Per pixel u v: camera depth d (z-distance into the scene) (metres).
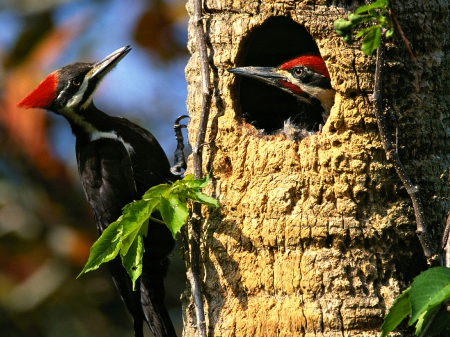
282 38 11.94
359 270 9.70
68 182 18.30
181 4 17.91
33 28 17.94
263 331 9.94
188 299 10.90
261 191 10.07
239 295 10.17
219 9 10.47
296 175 9.94
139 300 13.27
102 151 13.76
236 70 10.27
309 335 9.70
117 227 9.57
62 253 17.98
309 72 11.54
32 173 18.20
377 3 8.32
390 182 9.78
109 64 13.94
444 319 8.80
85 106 13.86
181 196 9.70
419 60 10.04
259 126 12.34
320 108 11.70
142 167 13.85
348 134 9.82
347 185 9.78
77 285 18.03
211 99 10.48
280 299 9.91
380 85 9.54
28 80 17.52
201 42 10.44
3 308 17.75
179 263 17.80
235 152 10.29
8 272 17.92
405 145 9.86
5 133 17.84
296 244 9.86
